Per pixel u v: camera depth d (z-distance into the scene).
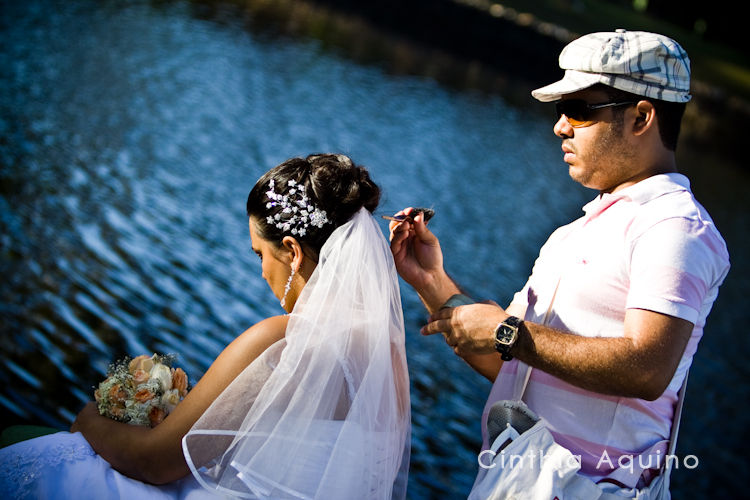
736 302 13.62
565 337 1.80
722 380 10.18
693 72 35.22
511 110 24.17
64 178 9.60
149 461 1.93
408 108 20.52
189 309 7.15
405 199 13.39
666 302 1.76
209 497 1.96
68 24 17.81
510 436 1.93
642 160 1.94
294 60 21.52
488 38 32.75
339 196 2.01
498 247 12.33
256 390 1.91
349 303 1.96
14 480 1.89
